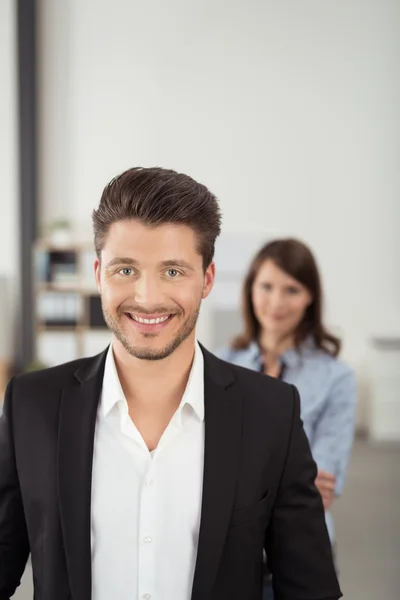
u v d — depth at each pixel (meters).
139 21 5.70
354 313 5.81
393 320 5.81
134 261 0.91
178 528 0.99
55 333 5.50
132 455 1.00
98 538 0.98
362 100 5.67
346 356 5.79
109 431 1.01
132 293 0.92
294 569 1.04
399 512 3.84
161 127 5.78
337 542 3.40
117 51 5.73
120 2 5.69
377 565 3.13
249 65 5.69
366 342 5.80
